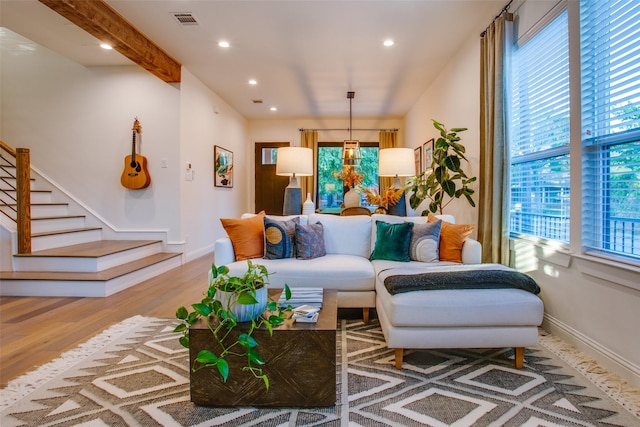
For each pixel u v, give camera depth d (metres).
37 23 3.29
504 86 2.68
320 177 7.59
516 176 2.83
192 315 1.56
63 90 4.54
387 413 1.49
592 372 1.82
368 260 2.96
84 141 4.55
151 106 4.48
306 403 1.54
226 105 6.15
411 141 6.52
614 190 1.88
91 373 1.83
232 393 1.54
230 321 1.51
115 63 4.40
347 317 2.76
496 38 2.75
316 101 6.05
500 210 2.72
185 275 4.05
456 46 3.79
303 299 1.89
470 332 1.85
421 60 4.19
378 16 3.15
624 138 1.79
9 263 3.52
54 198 4.57
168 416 1.47
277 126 7.52
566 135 2.23
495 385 1.71
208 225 5.42
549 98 2.39
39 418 1.45
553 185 2.38
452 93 4.11
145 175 4.43
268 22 3.27
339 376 1.81
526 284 1.88
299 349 1.53
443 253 2.77
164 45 3.80
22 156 3.50
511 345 1.85
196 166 4.96
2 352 2.08
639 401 1.56
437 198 3.66
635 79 1.72
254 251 2.83
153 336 2.32
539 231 2.54
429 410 1.51
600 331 1.91
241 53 4.02
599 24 1.91
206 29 3.42
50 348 2.14
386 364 1.95
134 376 1.80
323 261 2.73
